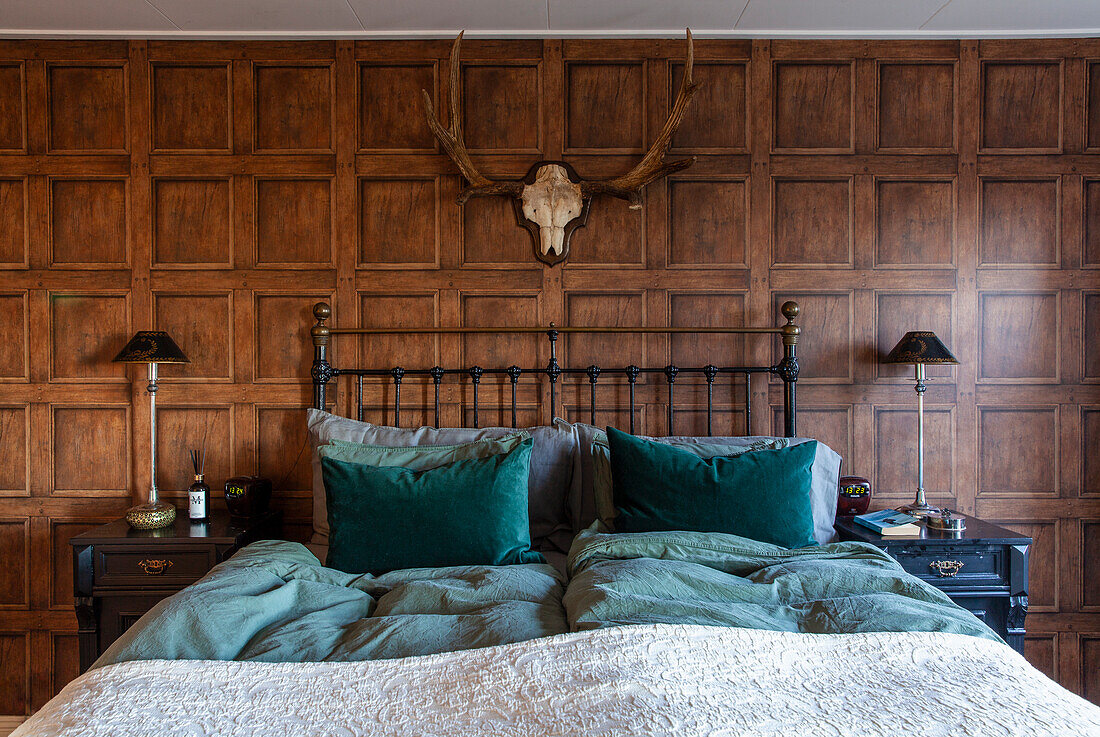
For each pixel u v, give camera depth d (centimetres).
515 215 265
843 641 132
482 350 266
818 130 265
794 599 155
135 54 263
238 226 264
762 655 126
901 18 253
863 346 266
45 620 261
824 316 266
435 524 191
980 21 255
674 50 265
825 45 265
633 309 266
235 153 264
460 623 144
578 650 126
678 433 267
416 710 111
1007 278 266
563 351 265
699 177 265
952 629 139
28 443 263
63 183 263
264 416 265
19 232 263
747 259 265
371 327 265
